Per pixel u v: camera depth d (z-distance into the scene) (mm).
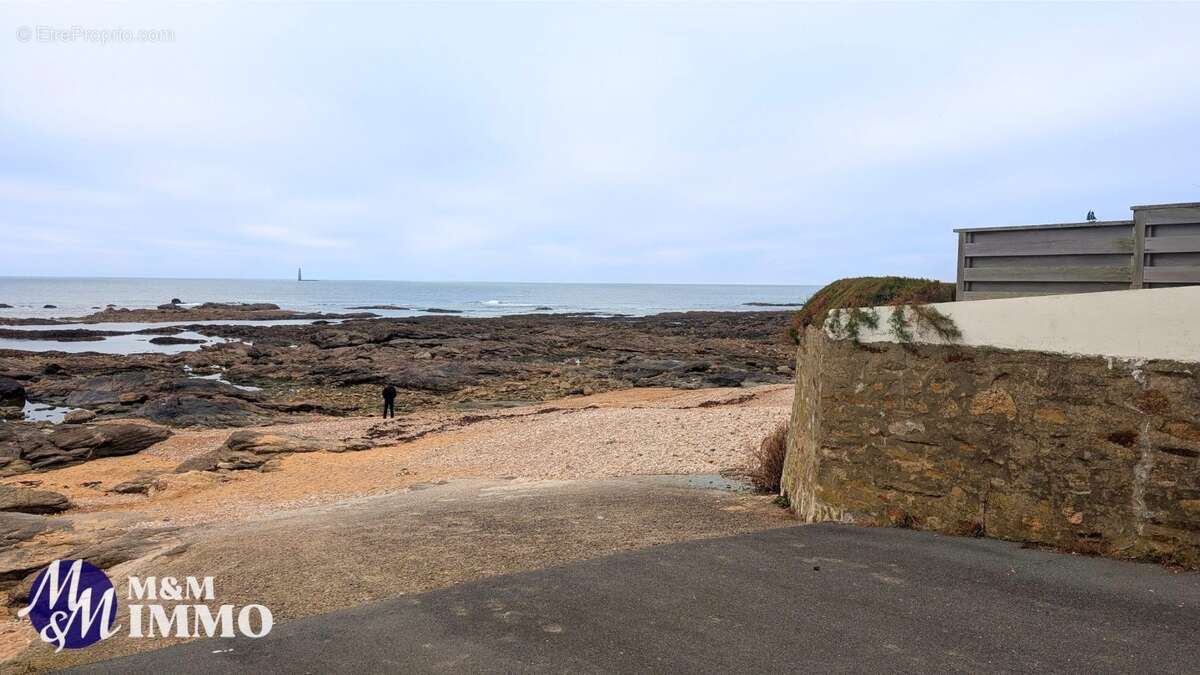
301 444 18859
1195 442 5449
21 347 51406
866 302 8094
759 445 14953
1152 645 4445
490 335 56844
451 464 16484
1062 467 6137
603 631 5016
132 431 20094
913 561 6109
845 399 7566
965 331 6699
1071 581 5449
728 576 6055
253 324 76375
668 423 18562
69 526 10875
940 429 6863
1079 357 6031
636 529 8133
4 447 18469
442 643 4918
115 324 74312
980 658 4398
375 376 35188
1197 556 5469
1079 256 6543
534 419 22844
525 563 6863
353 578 6629
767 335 62031
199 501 14047
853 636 4781
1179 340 5520
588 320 80812
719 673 4340
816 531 7258
